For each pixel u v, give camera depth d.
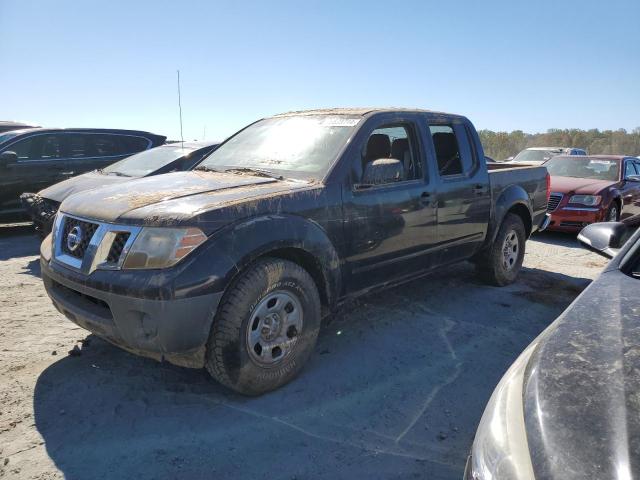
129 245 2.99
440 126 4.91
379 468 2.70
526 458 1.48
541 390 1.67
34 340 4.19
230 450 2.80
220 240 3.01
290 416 3.14
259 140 4.59
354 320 4.74
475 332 4.53
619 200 9.95
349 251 3.82
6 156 8.56
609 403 1.55
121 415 3.11
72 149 9.35
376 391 3.46
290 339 3.42
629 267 2.57
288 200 3.43
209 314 2.96
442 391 3.49
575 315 2.13
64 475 2.58
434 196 4.54
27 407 3.17
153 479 2.56
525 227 6.21
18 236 8.87
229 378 3.14
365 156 4.16
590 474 1.35
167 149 8.28
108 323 3.06
